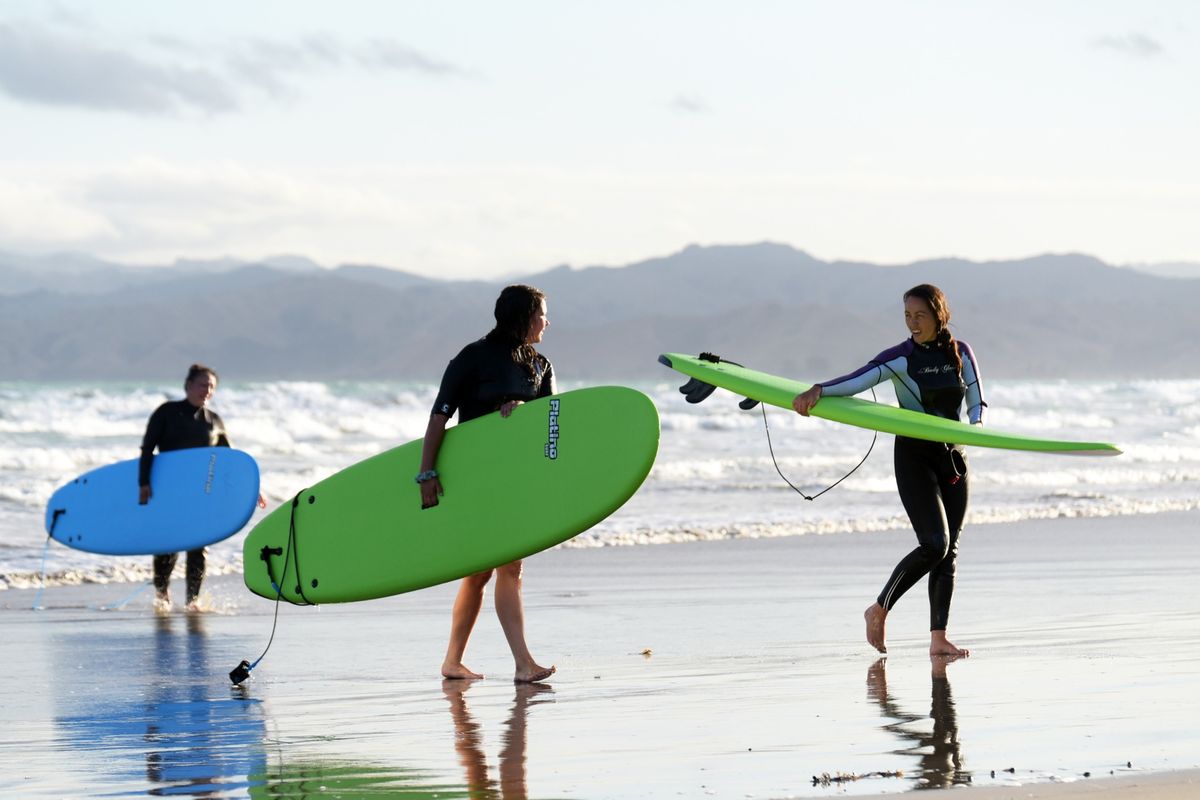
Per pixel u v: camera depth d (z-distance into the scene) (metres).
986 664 10.59
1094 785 6.55
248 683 10.67
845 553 20.94
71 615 15.41
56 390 95.75
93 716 9.31
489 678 10.69
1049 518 26.58
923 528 10.93
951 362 11.20
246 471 16.61
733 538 23.41
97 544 16.80
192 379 17.25
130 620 14.96
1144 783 6.57
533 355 11.02
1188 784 6.54
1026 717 8.42
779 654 11.52
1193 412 81.62
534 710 9.18
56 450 40.44
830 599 15.70
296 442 53.75
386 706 9.51
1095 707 8.72
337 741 8.33
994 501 30.33
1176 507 29.33
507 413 10.68
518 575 10.77
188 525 16.45
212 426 17.48
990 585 16.31
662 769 7.28
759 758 7.47
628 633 13.07
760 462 41.38
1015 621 13.20
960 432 10.55
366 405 70.69
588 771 7.30
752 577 17.98
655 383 176.12
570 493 10.35
